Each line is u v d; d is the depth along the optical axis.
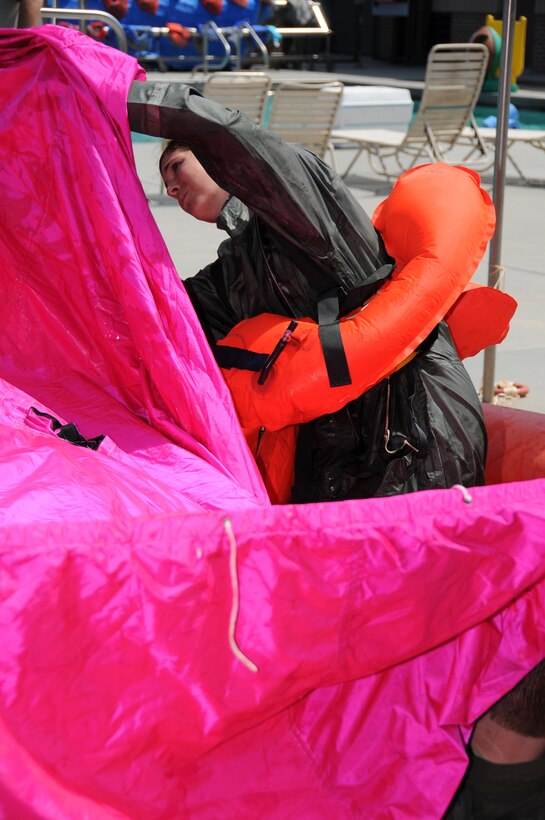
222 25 14.54
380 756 1.95
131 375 2.54
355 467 2.62
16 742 1.58
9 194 2.53
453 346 2.72
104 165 2.36
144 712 1.67
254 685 1.73
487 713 2.09
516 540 1.76
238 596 1.67
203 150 2.35
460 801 2.08
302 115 9.30
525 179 9.94
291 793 1.89
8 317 2.66
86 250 2.50
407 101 12.59
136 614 1.61
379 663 1.83
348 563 1.72
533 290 6.03
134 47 14.05
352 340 2.39
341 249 2.53
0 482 1.88
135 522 1.62
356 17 23.14
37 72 2.41
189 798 1.82
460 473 2.57
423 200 2.62
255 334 2.52
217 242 7.10
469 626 1.84
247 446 2.42
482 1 22.58
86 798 1.66
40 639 1.56
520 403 4.34
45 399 2.59
